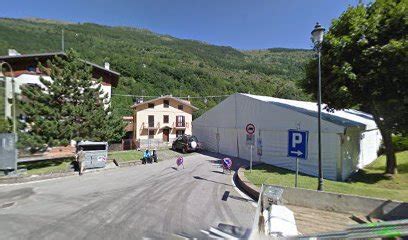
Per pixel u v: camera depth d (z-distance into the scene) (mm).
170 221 8602
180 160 20141
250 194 12062
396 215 8445
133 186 13844
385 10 14727
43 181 15609
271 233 7227
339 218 8797
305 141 10688
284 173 16906
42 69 21484
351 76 14359
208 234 7559
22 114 20578
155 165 21531
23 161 21062
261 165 20578
